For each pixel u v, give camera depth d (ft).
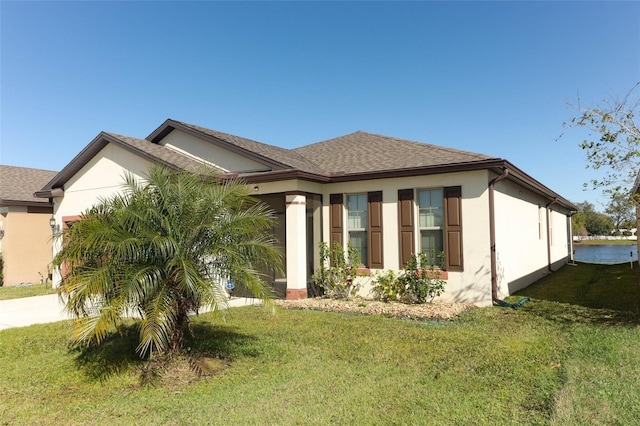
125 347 21.15
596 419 11.84
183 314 18.17
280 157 39.78
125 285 15.40
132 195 18.60
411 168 33.24
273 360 18.66
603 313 26.81
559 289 39.45
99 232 16.06
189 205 18.26
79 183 45.47
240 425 12.32
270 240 21.43
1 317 31.27
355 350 19.85
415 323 25.45
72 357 20.11
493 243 31.14
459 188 32.40
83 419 13.20
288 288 35.09
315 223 38.17
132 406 14.08
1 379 17.26
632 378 14.92
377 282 34.71
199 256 18.10
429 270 32.17
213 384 15.90
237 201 20.16
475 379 15.60
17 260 53.57
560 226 68.03
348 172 36.91
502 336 21.62
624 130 26.07
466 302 31.60
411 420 12.36
